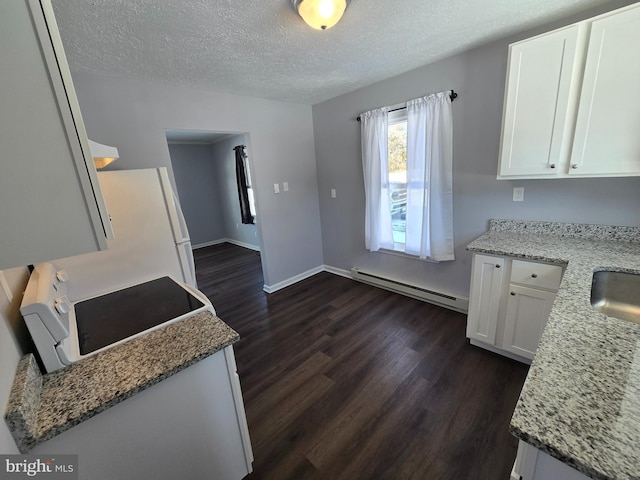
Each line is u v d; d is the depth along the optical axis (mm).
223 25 1532
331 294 3283
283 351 2289
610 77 1417
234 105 2889
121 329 1189
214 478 1166
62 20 1382
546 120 1644
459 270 2627
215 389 1100
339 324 2631
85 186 621
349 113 3133
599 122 1484
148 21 1445
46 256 604
